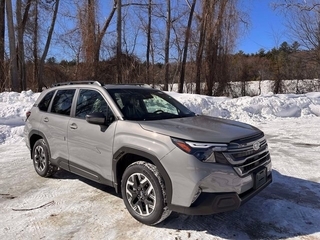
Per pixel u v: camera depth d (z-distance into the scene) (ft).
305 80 73.20
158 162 10.50
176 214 12.17
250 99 44.21
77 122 14.05
